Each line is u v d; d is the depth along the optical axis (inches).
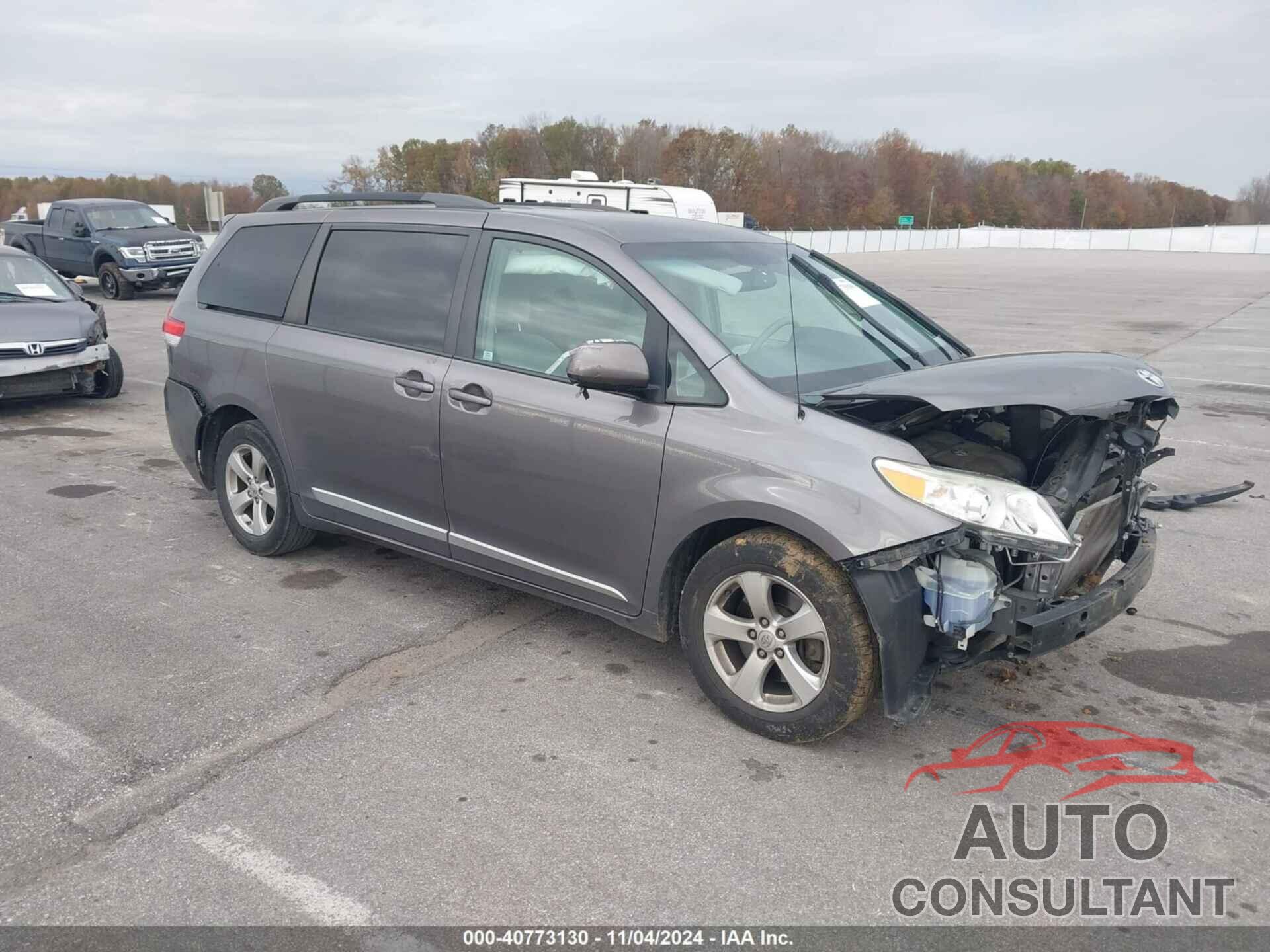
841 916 101.8
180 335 207.9
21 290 363.6
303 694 147.7
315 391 179.6
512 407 151.3
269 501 200.2
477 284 160.9
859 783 125.7
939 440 147.3
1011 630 121.7
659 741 135.3
